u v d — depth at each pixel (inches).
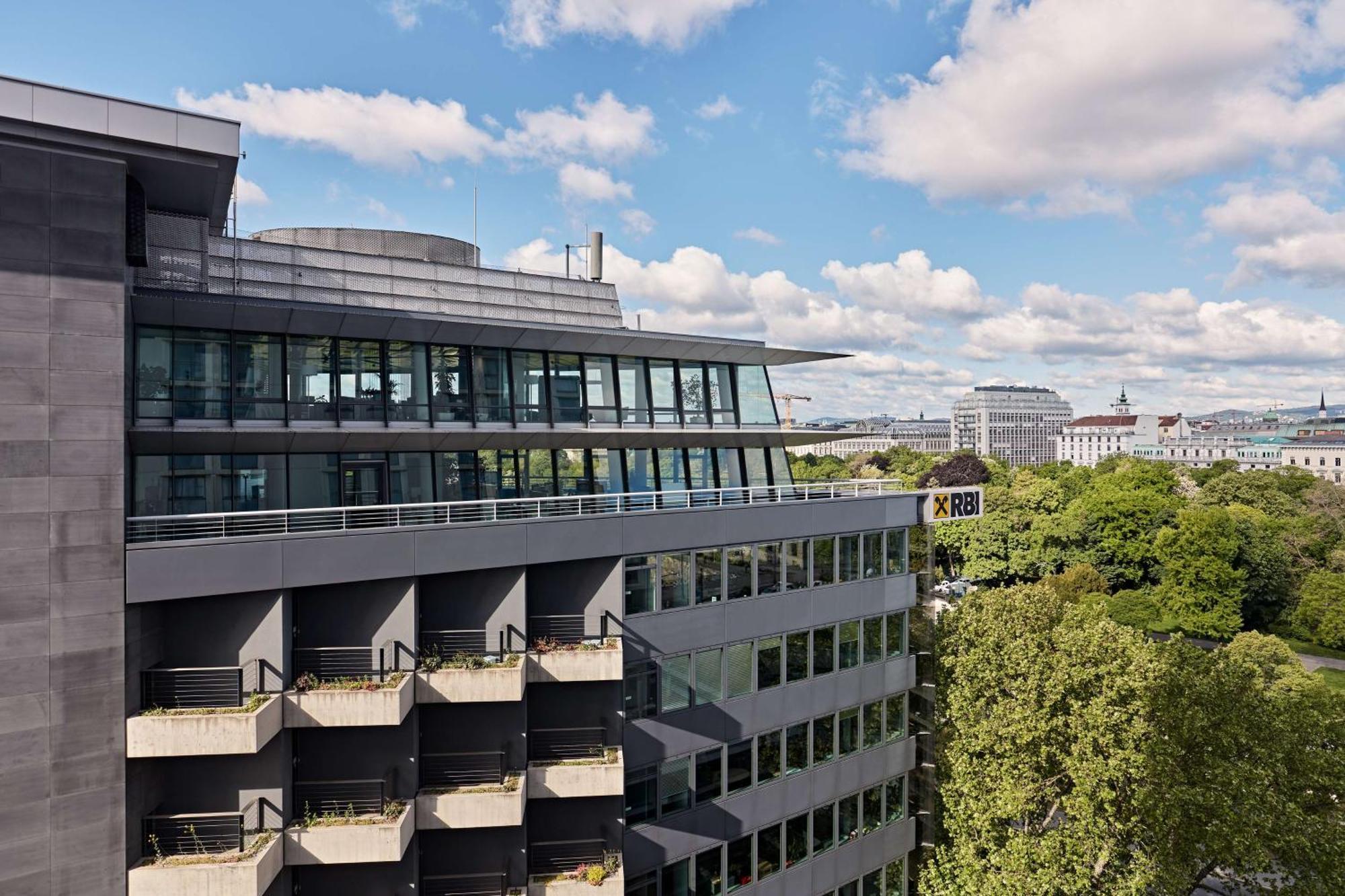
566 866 765.3
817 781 943.0
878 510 1010.7
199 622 617.9
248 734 561.9
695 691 831.1
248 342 756.6
